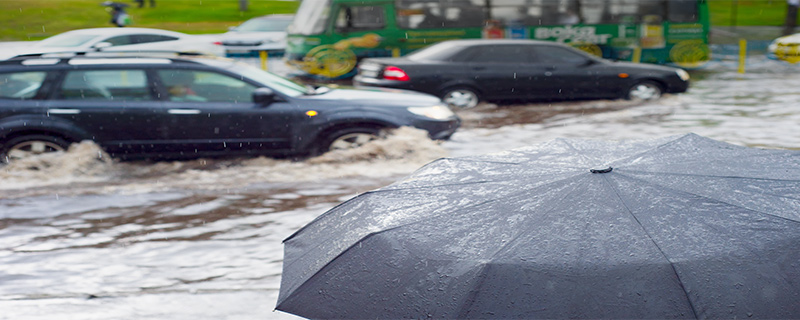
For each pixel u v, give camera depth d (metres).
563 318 2.15
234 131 9.53
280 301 2.62
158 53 10.40
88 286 5.77
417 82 14.98
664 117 13.81
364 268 2.54
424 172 3.30
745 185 2.67
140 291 5.67
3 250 6.61
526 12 21.64
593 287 2.19
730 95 16.70
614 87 15.82
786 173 2.83
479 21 21.25
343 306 2.47
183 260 6.36
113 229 7.21
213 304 5.43
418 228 2.61
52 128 9.05
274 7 53.19
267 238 6.95
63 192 8.52
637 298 2.14
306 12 20.84
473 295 2.25
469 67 15.17
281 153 9.76
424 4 20.75
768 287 2.12
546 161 3.13
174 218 7.57
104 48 22.09
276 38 25.17
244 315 5.25
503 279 2.26
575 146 3.41
